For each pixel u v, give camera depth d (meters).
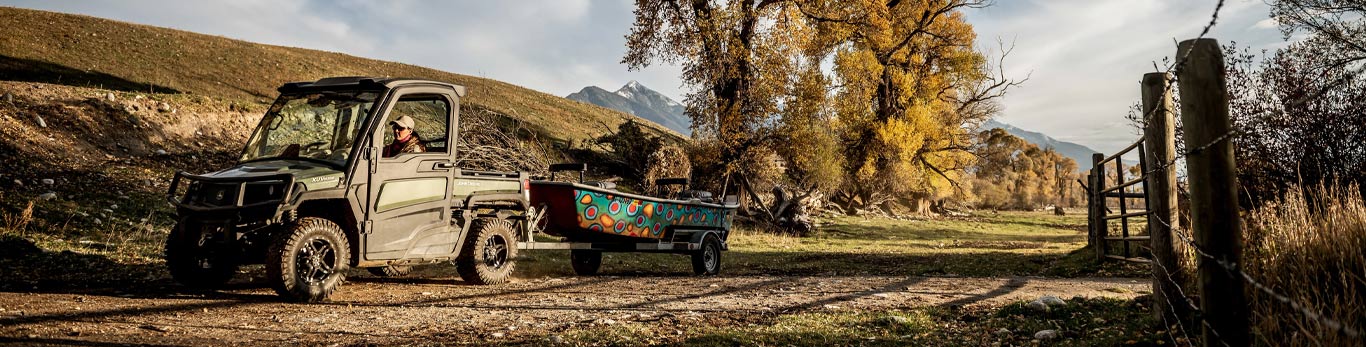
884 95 43.75
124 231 13.11
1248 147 9.66
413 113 8.08
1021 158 112.56
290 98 7.82
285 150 7.33
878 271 13.07
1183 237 3.51
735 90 33.41
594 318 5.95
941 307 6.54
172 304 6.18
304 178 6.66
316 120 7.46
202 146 21.91
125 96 21.88
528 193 9.60
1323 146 9.03
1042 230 40.91
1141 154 7.83
